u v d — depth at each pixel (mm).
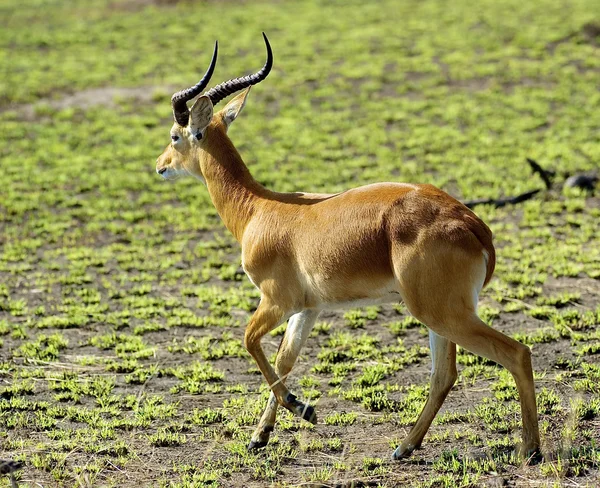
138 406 24719
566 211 41219
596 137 50938
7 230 40812
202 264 37156
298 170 48375
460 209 19703
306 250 20859
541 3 82312
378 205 20016
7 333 30375
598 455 19703
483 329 18953
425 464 20406
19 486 19469
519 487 18594
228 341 29594
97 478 20406
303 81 63375
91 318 31719
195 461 21328
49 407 24609
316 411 24250
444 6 83750
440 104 57938
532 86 60531
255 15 83250
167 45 73562
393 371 26844
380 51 69688
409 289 19391
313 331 30297
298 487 19469
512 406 23422
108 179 47375
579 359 26312
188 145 24078
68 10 87312
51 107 58906
